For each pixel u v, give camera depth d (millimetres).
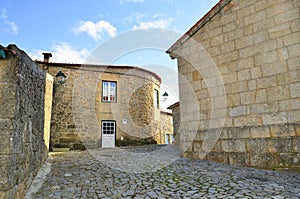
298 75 3713
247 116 4172
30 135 2883
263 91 4039
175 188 2883
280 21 3994
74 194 2637
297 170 3527
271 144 3840
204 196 2574
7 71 2080
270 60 4020
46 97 5066
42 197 2527
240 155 4152
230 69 4504
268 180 3191
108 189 2836
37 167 3539
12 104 2018
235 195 2582
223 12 4742
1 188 1816
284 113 3779
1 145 1899
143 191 2766
